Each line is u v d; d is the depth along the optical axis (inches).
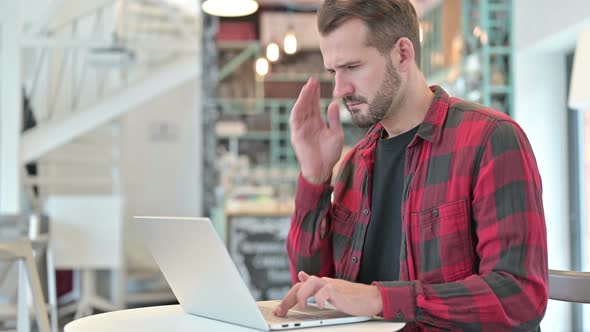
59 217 249.3
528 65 218.4
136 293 314.2
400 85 63.1
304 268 71.9
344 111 363.6
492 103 220.4
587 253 206.7
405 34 62.8
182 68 313.9
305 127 69.4
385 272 67.0
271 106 383.9
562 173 215.3
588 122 206.4
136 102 307.0
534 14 204.4
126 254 343.3
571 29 184.7
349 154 74.9
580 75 150.4
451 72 253.8
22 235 190.4
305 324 54.0
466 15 240.4
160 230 59.3
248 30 375.2
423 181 63.3
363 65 61.2
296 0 378.6
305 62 381.4
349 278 69.0
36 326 219.9
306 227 71.2
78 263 249.3
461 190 60.6
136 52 317.4
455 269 60.3
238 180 343.0
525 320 55.3
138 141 370.3
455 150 61.8
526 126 216.8
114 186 324.8
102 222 251.0
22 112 297.6
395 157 67.7
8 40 264.4
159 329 55.8
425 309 54.9
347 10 60.7
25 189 297.1
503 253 56.4
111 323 58.7
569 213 214.1
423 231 62.3
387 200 67.9
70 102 343.6
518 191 57.6
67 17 320.2
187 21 319.0
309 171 69.5
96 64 305.4
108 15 325.7
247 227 271.6
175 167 373.7
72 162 314.5
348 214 71.3
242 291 53.2
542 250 57.0
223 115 381.1
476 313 54.6
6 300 189.5
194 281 58.9
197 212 373.7
